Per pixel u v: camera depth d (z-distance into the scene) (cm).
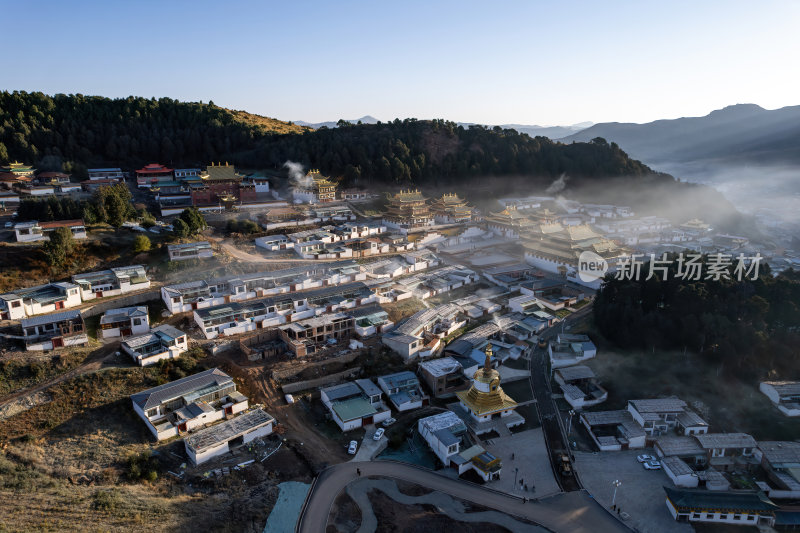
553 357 9762
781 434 7869
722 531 6278
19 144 18662
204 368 8581
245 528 5806
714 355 9212
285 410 8056
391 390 8550
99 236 12381
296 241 13725
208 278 11356
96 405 7506
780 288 9919
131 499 5944
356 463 7150
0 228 12294
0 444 6712
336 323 9969
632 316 10062
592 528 6262
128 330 9194
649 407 8050
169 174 19025
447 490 6769
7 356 8062
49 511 5553
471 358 9738
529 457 7500
